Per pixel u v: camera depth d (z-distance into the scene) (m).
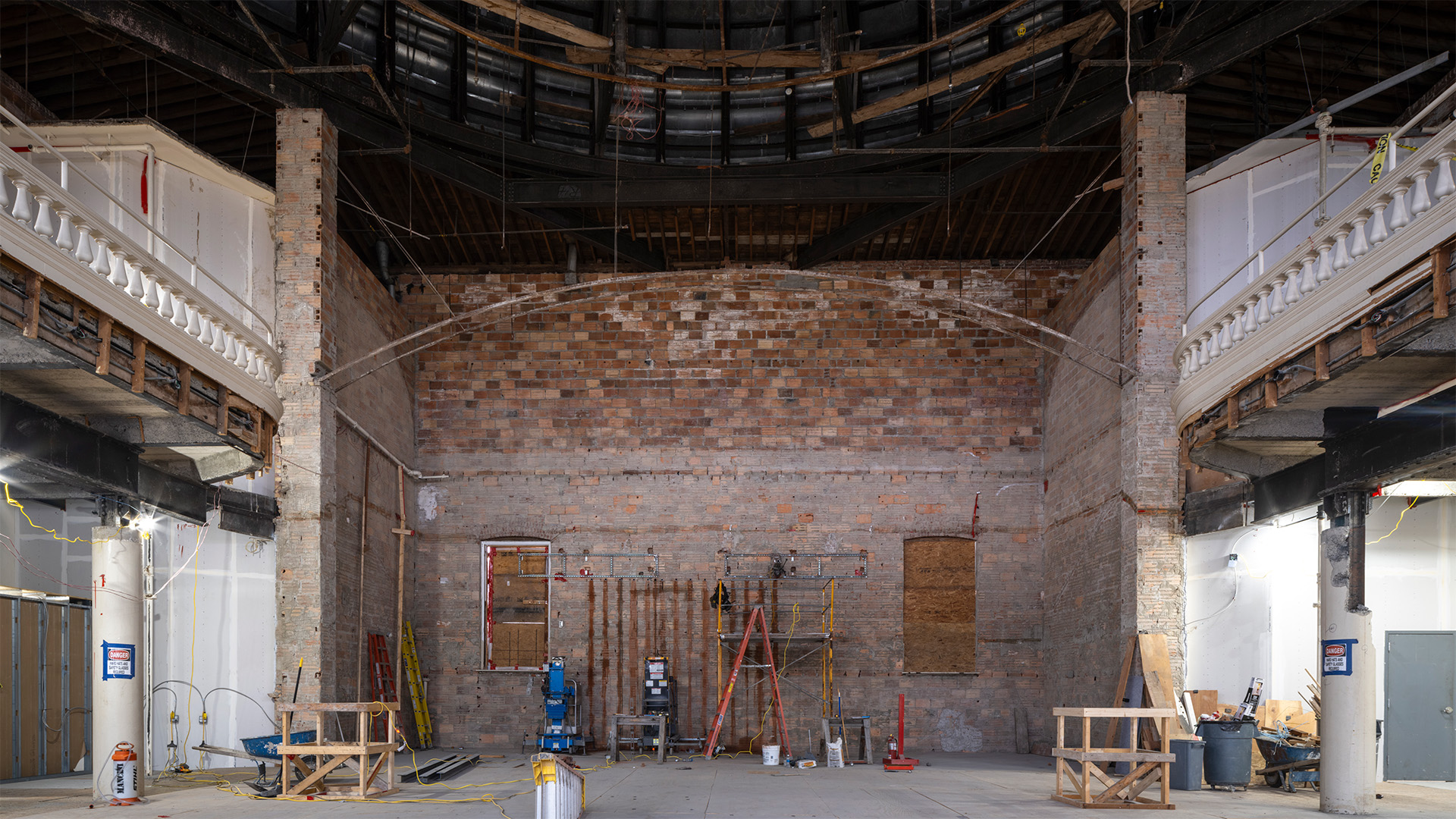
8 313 7.65
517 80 17.95
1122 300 14.97
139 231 13.60
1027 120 16.16
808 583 19.45
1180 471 14.04
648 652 19.30
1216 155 17.52
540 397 20.17
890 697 19.14
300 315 14.66
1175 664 13.65
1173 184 14.39
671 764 16.47
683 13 18.02
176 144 13.70
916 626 19.44
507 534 19.70
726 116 18.52
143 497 11.46
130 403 10.25
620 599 19.48
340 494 15.39
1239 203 14.46
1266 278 10.06
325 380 14.80
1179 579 13.84
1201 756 12.16
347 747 11.36
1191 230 14.55
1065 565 17.92
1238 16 13.74
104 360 8.88
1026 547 19.55
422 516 19.78
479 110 17.97
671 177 18.09
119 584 10.99
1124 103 14.84
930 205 17.89
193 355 10.66
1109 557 15.39
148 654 13.63
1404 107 15.38
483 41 14.68
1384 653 13.10
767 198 18.00
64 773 13.46
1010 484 19.72
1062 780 13.21
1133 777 10.52
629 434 20.02
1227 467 12.02
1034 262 20.34
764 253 20.89
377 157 16.80
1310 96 15.15
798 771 14.98
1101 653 15.70
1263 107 14.75
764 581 19.48
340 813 9.97
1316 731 12.38
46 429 9.83
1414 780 12.88
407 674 18.48
